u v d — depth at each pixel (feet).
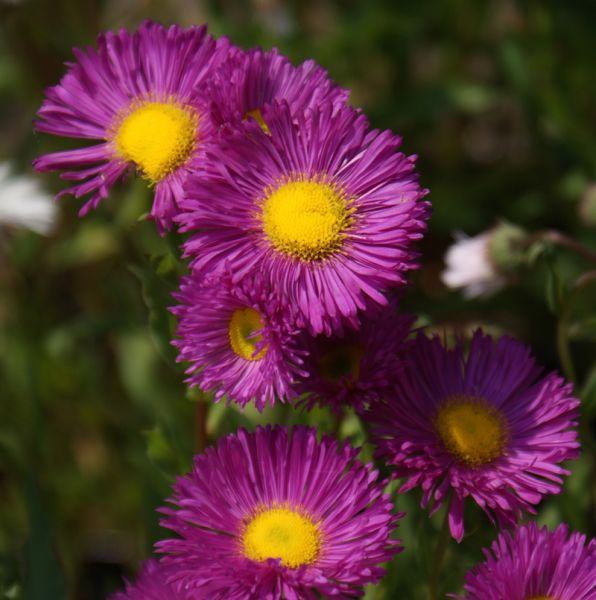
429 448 1.42
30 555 1.62
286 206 1.40
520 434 1.45
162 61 1.47
